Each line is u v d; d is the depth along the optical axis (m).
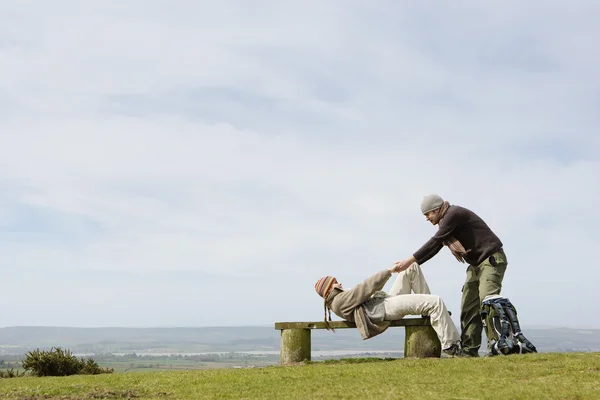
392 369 7.38
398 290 9.15
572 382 5.97
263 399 5.79
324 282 9.21
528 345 8.32
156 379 7.66
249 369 8.52
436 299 8.58
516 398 5.31
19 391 6.68
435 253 8.88
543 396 5.34
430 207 8.98
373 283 8.75
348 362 8.85
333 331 9.25
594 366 6.85
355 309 8.86
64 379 8.23
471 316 9.05
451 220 8.74
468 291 9.06
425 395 5.58
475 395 5.50
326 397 5.72
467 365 7.36
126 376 8.27
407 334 8.93
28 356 11.80
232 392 6.33
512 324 8.36
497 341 8.31
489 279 8.55
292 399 5.71
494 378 6.41
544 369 6.81
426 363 7.75
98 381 7.64
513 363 7.34
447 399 5.36
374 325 8.80
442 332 8.53
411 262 8.85
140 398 6.19
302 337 9.37
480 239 8.70
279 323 9.48
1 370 11.75
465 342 9.05
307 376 7.21
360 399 5.54
